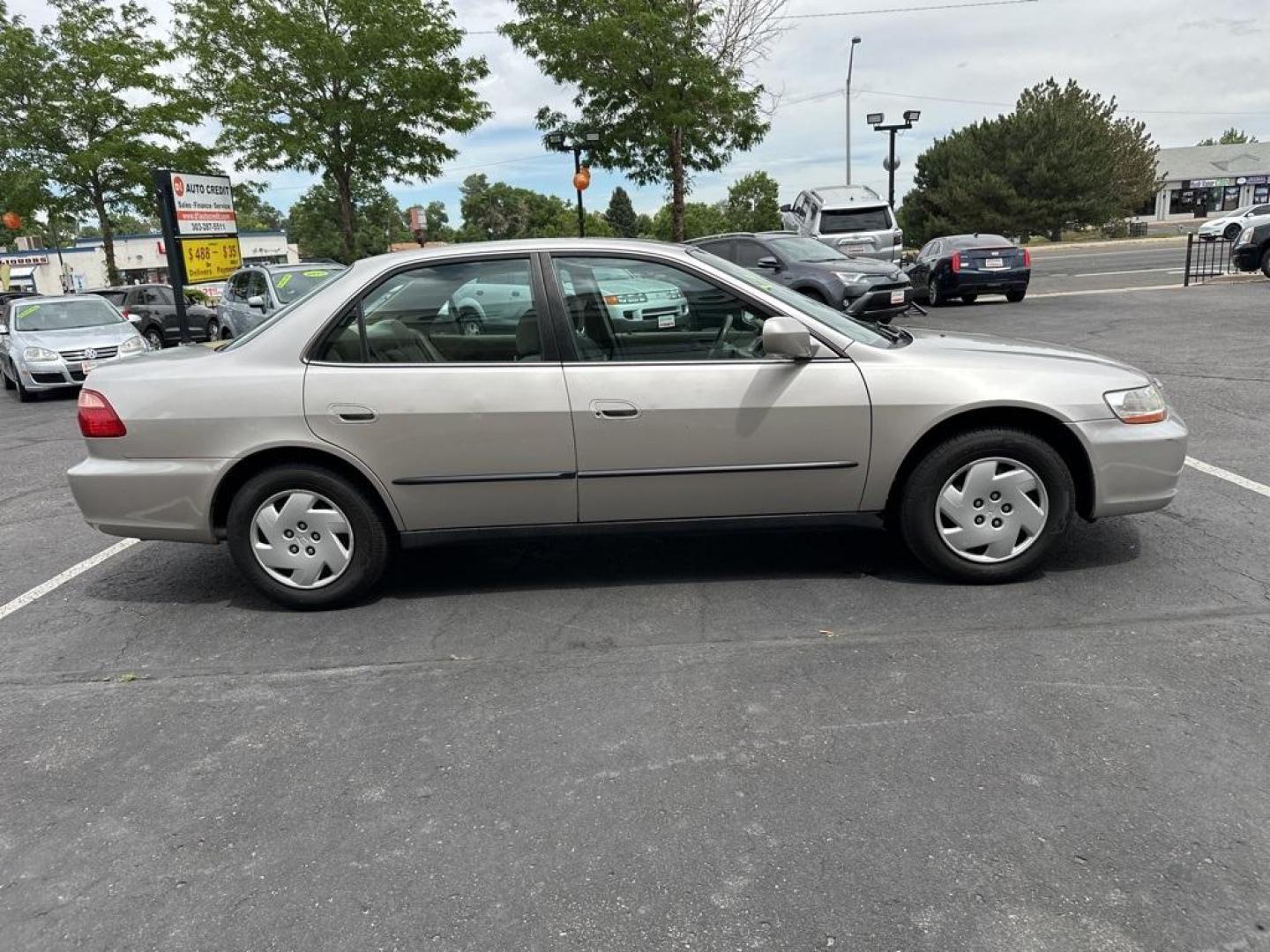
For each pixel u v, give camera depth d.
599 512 4.27
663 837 2.66
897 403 4.12
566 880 2.51
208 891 2.54
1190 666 3.47
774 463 4.18
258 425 4.16
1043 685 3.40
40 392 14.34
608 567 4.84
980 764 2.93
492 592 4.57
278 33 19.12
